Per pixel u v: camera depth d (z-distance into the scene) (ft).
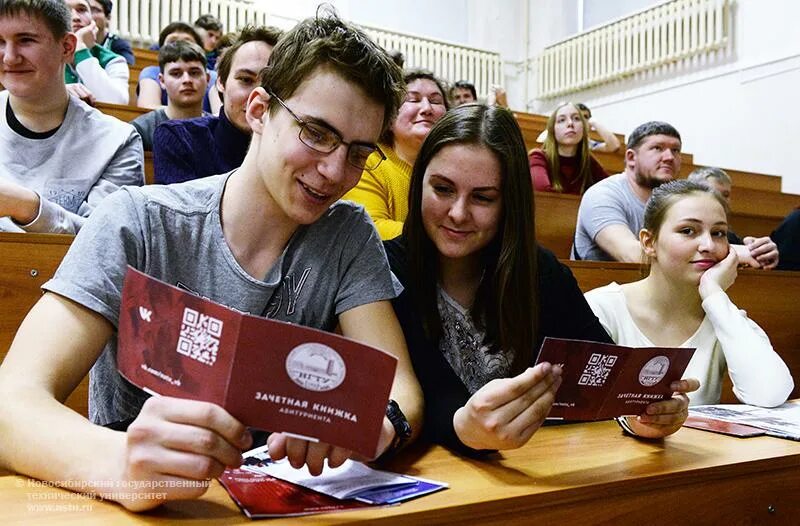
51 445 1.96
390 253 3.44
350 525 1.76
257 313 2.75
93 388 2.81
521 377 2.36
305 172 2.43
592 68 20.40
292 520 1.76
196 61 8.72
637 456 2.58
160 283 1.91
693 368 4.79
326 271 2.92
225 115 6.46
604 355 2.54
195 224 2.66
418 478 2.20
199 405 1.75
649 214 4.94
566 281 3.68
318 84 2.37
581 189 10.75
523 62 22.82
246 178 2.70
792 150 15.43
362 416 1.83
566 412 2.58
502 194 3.18
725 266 4.74
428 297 3.34
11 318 3.93
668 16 18.15
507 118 3.18
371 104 2.43
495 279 3.30
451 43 21.66
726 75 16.92
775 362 4.23
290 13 19.07
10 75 4.92
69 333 2.25
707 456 2.59
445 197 3.16
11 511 1.75
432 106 6.32
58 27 5.03
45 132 5.22
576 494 2.11
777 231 8.52
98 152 5.40
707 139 17.40
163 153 6.41
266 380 1.78
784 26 15.65
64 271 2.35
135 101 12.60
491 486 2.13
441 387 3.02
